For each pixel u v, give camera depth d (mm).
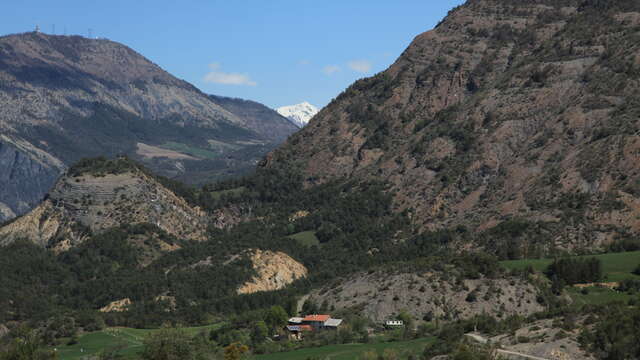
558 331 174375
